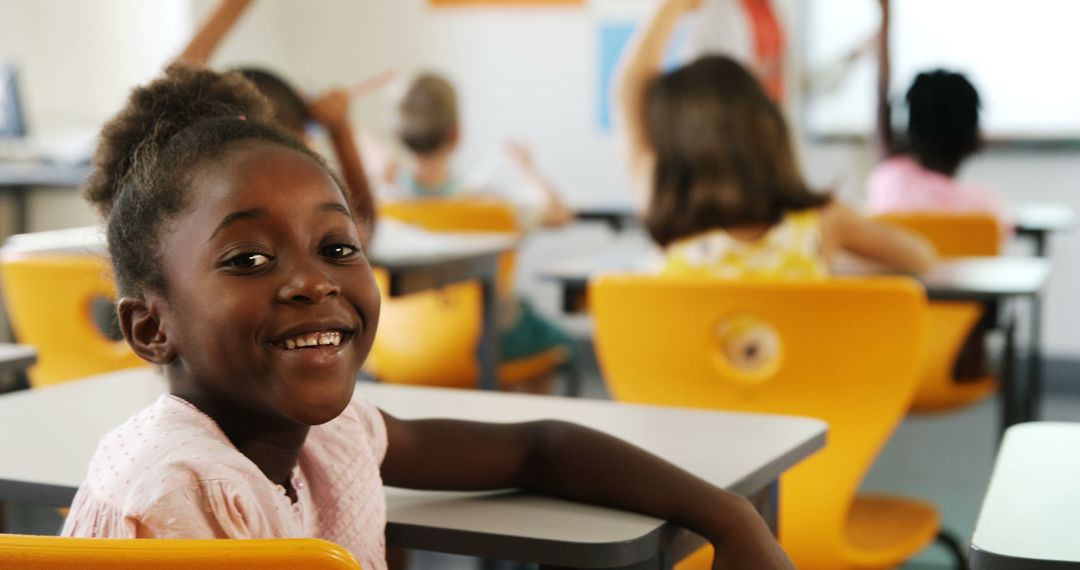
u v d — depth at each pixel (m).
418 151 3.96
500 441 1.08
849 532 1.88
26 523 3.14
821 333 1.69
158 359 0.90
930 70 3.62
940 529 2.46
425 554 2.89
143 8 5.03
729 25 4.78
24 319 2.07
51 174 4.21
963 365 2.89
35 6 4.79
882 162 3.72
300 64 5.70
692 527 1.00
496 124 5.51
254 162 0.86
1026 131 4.97
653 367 1.81
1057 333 4.95
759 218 2.14
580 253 5.41
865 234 2.35
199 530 0.80
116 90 5.04
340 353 0.86
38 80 4.81
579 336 5.43
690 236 2.17
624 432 1.23
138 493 0.81
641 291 1.77
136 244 0.89
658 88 2.19
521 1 5.41
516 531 0.96
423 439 1.08
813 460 1.74
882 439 1.72
